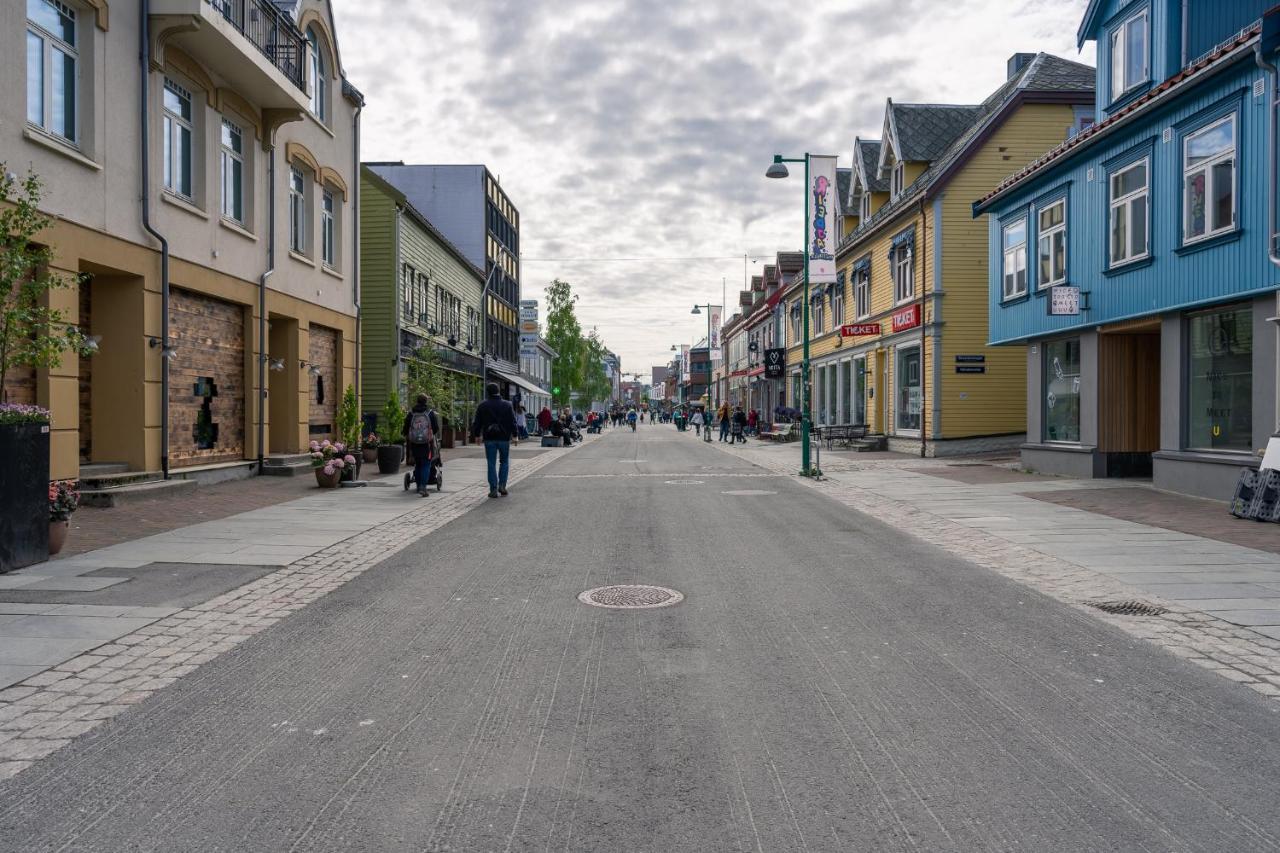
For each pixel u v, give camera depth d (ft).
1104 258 56.08
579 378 230.89
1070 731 14.16
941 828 10.90
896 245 95.25
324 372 72.90
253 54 51.47
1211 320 47.06
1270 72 39.27
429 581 26.00
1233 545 32.40
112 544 32.01
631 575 26.94
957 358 85.51
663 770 12.61
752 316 198.08
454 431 112.68
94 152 42.01
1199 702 15.56
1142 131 51.55
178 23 45.96
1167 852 10.34
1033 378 68.03
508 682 16.56
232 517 39.78
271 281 61.26
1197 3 51.44
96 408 45.93
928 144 98.99
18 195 36.81
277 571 27.45
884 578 26.58
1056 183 62.54
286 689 16.16
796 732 14.06
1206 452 47.24
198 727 14.25
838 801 11.64
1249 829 10.91
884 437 100.37
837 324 123.75
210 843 10.53
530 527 37.76
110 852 10.32
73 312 40.63
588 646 18.98
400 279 93.97
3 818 11.15
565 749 13.37
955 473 67.00
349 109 76.59
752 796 11.78
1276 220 39.47
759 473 69.82
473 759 12.99
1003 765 12.81
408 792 11.91
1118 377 58.49
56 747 13.43
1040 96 84.84
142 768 12.66
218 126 53.83
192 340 52.37
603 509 44.52
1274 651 18.75
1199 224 46.75
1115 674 17.15
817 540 34.24
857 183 116.47
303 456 64.95
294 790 11.96
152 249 46.68
